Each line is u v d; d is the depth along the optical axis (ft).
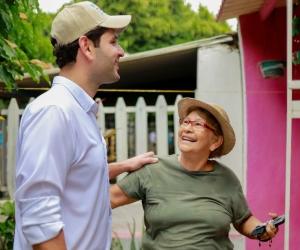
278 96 15.51
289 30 8.21
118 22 6.35
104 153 6.17
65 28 6.19
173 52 17.83
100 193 6.06
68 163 5.70
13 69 10.93
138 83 26.25
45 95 5.92
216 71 16.85
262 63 15.58
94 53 6.24
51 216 5.41
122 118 18.03
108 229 6.41
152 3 39.78
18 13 11.01
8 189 18.24
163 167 8.38
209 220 7.83
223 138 8.49
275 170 15.42
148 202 8.19
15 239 6.11
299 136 14.66
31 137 5.53
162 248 7.91
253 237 8.51
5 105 22.34
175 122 17.81
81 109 6.07
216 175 8.31
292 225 14.65
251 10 15.34
